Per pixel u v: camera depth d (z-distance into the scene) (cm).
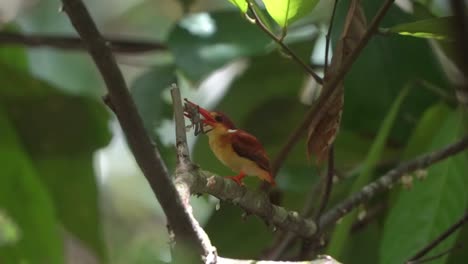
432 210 711
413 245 710
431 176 713
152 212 1098
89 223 763
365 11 723
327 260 670
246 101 748
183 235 653
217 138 672
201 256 654
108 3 1093
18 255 743
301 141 736
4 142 752
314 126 675
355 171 734
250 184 726
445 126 720
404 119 733
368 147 741
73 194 763
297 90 749
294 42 743
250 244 743
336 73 674
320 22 744
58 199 762
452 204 711
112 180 1102
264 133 745
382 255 710
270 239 742
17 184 749
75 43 758
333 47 714
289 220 681
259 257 729
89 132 764
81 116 764
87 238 762
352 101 730
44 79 764
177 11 1070
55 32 832
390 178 704
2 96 763
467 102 720
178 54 728
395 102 716
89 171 764
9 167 750
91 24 653
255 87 748
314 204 737
